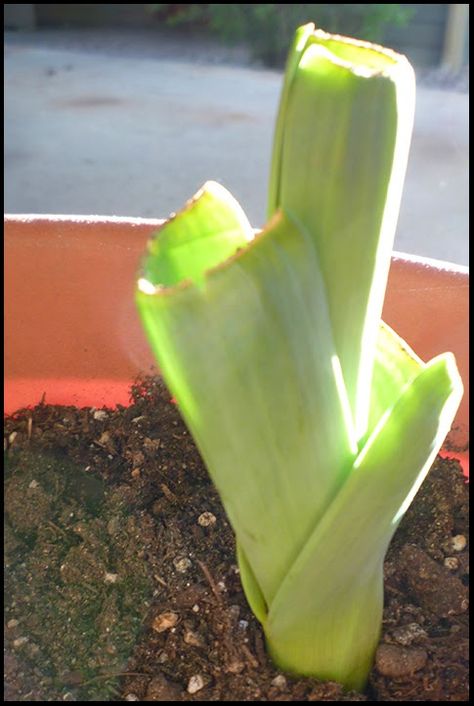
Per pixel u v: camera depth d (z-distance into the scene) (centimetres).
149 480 39
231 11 238
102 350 44
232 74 231
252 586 31
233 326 24
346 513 27
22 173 150
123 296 43
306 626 31
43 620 35
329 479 27
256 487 27
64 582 36
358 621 31
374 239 25
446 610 34
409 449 26
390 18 233
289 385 25
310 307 25
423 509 38
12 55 243
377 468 26
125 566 36
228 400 25
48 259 42
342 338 26
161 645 34
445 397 26
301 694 31
